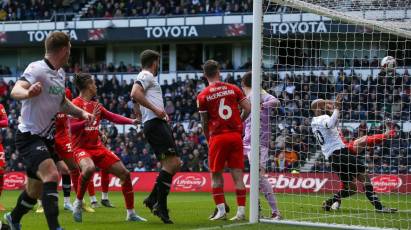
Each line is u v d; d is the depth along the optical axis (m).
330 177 20.78
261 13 11.23
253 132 11.09
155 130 10.94
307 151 20.61
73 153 11.99
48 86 8.13
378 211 13.84
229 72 37.78
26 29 40.69
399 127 20.73
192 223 11.02
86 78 12.32
